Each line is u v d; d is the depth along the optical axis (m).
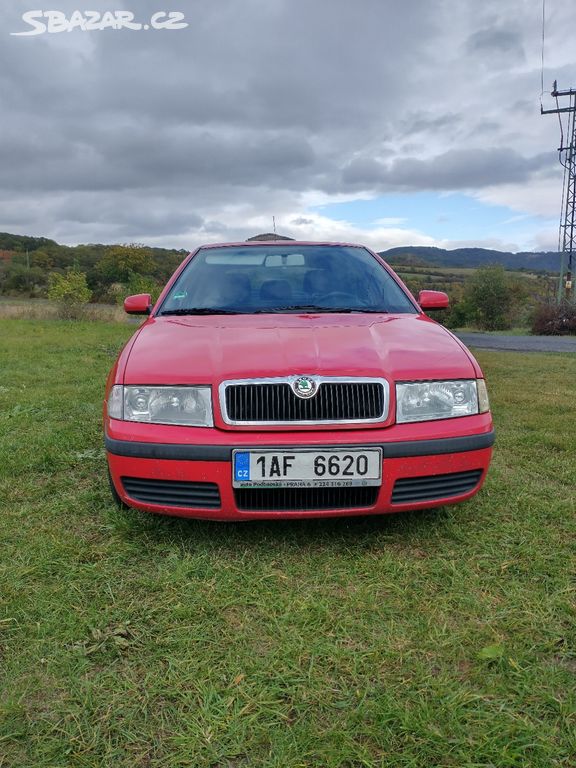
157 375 2.52
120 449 2.48
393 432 2.44
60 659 1.85
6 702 1.66
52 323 19.12
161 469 2.43
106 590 2.25
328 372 2.45
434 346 2.78
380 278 3.82
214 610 2.12
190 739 1.53
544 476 3.67
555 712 1.63
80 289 22.30
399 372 2.52
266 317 3.22
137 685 1.74
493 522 2.91
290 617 2.07
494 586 2.31
